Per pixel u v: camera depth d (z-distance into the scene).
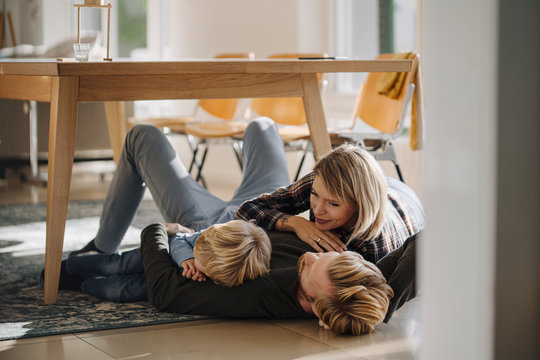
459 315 1.14
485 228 1.09
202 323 1.96
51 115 2.26
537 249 1.13
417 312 2.01
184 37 6.45
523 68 1.09
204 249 1.93
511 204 1.10
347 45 5.10
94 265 2.32
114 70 2.24
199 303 1.97
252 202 2.16
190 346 1.77
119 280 2.26
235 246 1.89
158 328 1.93
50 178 2.23
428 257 1.19
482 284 1.10
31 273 2.61
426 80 1.18
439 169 1.16
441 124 1.15
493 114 1.07
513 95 1.08
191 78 2.43
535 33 1.09
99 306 2.17
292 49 5.20
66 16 7.55
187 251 2.05
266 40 5.43
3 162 5.05
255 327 1.92
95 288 2.27
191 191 2.37
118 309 2.13
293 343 1.77
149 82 2.36
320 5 5.14
